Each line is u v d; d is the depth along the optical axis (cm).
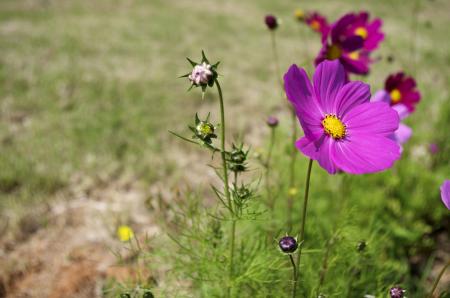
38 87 117
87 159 86
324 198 66
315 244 52
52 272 59
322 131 35
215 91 122
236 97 119
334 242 46
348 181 58
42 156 85
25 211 72
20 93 112
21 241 66
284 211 59
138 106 110
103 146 91
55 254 63
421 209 67
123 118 103
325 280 48
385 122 35
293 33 195
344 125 36
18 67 129
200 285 46
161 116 106
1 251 63
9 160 83
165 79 129
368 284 49
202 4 254
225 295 45
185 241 49
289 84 33
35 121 99
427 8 237
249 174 72
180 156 90
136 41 167
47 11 207
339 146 35
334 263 46
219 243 46
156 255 47
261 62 152
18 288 57
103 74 130
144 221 69
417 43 171
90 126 98
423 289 56
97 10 221
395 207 67
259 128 102
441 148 77
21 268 60
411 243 63
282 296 45
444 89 121
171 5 247
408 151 75
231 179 71
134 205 74
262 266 43
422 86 105
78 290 56
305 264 48
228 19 219
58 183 79
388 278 55
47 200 75
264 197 57
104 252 63
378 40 50
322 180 68
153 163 86
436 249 65
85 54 147
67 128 97
